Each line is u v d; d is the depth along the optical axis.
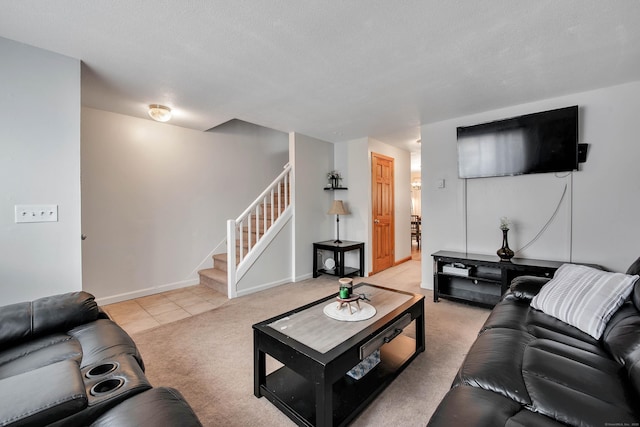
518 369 1.19
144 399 0.98
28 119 1.95
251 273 3.76
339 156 4.98
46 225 2.01
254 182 4.96
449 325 2.68
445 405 1.02
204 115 3.48
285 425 1.47
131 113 3.44
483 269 3.44
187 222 4.12
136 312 3.08
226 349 2.26
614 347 1.30
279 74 2.40
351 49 2.03
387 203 5.19
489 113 3.33
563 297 1.75
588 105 2.79
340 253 4.38
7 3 1.53
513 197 3.23
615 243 2.70
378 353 1.90
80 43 1.94
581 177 2.85
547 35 1.87
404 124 3.86
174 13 1.63
